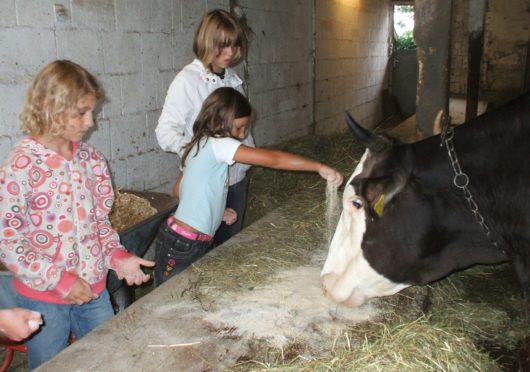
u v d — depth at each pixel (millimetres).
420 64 4125
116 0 3766
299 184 4641
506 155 1978
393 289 2260
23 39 3113
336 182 2561
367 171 2146
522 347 2465
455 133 2070
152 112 4246
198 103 3047
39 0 3188
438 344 1932
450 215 2062
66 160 2021
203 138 2570
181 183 2684
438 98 4109
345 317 2182
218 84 3115
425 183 2045
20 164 1912
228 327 2080
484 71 9195
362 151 5535
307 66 7555
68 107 1882
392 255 2129
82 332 2275
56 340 2105
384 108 12852
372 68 11516
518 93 9039
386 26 12359
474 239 2109
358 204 2129
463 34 10531
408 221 2072
